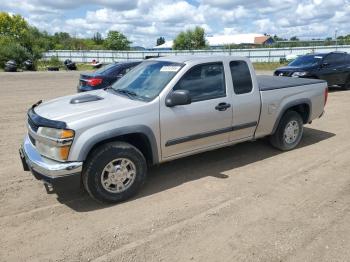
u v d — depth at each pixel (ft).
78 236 11.66
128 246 11.08
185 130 15.30
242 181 15.92
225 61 16.70
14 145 21.66
